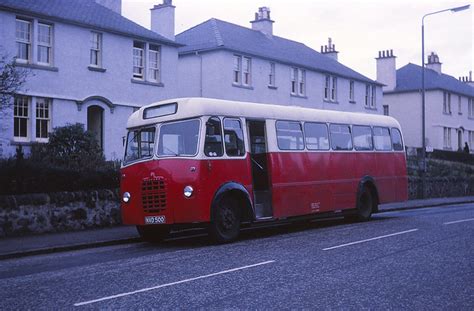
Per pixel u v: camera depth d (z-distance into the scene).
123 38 26.80
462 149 55.94
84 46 25.02
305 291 7.52
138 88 27.39
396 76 57.56
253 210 13.43
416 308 6.62
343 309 6.58
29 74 22.56
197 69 32.62
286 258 10.24
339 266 9.34
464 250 10.95
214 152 12.73
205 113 12.66
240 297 7.22
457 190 35.53
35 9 23.06
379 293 7.38
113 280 8.53
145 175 12.77
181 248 12.21
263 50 35.03
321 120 16.22
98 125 26.06
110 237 13.77
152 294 7.48
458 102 57.22
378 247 11.44
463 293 7.37
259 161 14.45
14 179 14.43
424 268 9.11
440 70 59.59
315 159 15.74
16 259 11.18
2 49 21.94
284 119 14.92
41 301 7.23
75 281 8.54
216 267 9.44
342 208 16.62
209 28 34.47
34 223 14.48
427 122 53.81
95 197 16.05
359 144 17.69
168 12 30.30
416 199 30.30
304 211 15.15
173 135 12.87
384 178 18.56
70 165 17.69
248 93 33.09
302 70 37.75
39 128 23.19
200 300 7.08
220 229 12.74
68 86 24.20
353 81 42.88
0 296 7.59
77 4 26.42
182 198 12.23
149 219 12.63
